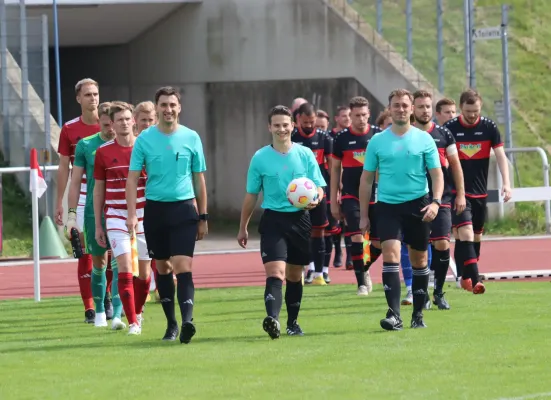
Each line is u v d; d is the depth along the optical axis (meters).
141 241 24.06
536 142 65.00
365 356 19.66
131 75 63.09
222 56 59.16
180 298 21.78
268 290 22.00
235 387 17.08
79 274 26.59
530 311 25.86
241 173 59.69
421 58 57.22
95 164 23.84
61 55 65.75
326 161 34.12
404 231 23.08
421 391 16.48
